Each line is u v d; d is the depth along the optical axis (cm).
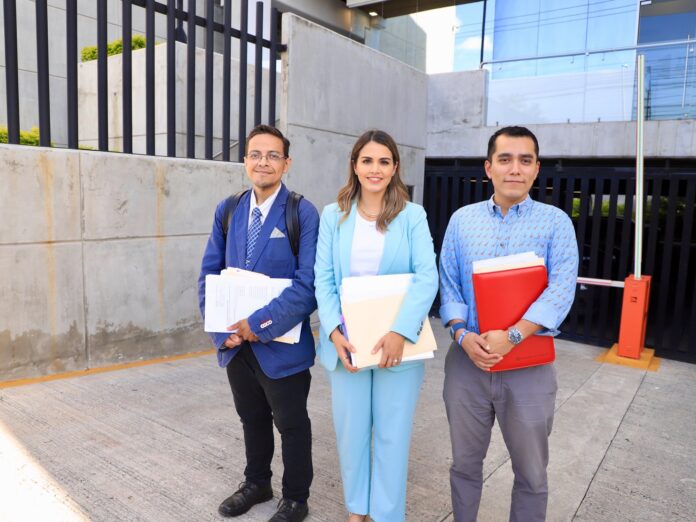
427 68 848
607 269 650
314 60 600
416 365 217
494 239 205
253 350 225
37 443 311
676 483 303
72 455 299
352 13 977
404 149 760
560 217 200
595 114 678
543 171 696
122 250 456
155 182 474
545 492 203
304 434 236
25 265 398
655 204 617
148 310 481
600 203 650
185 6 857
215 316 224
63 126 743
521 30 791
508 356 191
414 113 776
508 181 197
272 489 268
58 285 418
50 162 404
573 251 197
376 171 207
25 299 400
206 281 227
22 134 509
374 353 202
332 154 641
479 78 759
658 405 437
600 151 666
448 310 211
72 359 432
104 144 445
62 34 733
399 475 218
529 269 191
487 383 201
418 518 254
